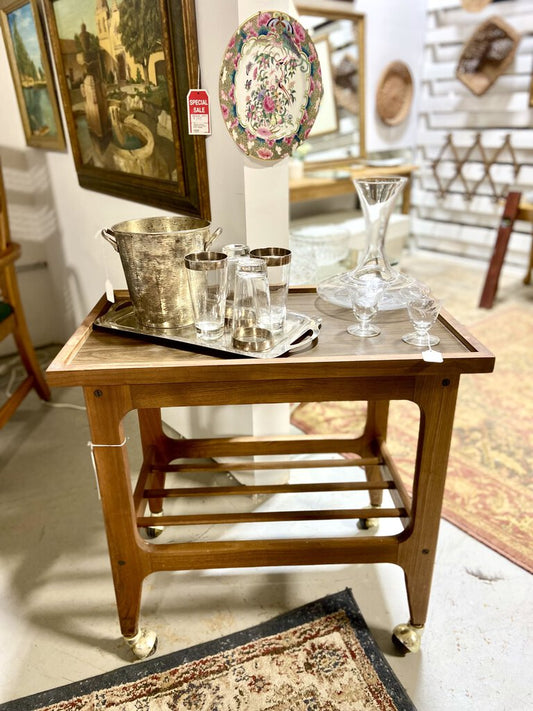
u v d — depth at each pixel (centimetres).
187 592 146
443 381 103
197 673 123
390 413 233
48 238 274
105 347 110
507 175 390
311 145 362
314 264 198
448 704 117
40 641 133
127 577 119
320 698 117
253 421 167
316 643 130
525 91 364
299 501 178
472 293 368
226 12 125
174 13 135
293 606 141
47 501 181
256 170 141
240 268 105
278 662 125
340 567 155
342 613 138
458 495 180
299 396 106
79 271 255
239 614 139
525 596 143
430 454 110
